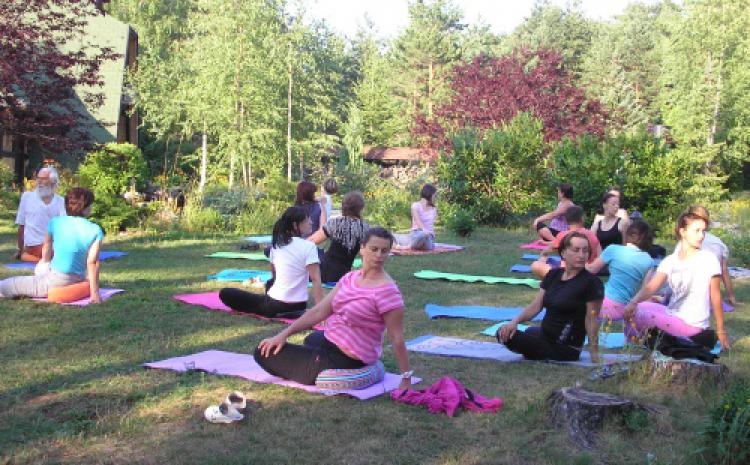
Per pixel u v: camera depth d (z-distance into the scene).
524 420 4.93
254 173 38.16
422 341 7.25
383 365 6.12
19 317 7.79
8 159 23.97
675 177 18.55
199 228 17.33
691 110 43.69
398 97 62.50
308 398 5.32
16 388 5.49
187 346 6.81
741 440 4.16
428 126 37.53
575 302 6.38
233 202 19.09
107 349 6.66
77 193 8.65
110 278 10.47
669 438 4.61
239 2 33.44
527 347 6.45
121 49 29.14
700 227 6.46
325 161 43.91
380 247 5.32
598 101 36.59
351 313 5.39
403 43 64.88
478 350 6.88
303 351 5.52
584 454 4.34
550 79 35.94
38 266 8.69
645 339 6.34
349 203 9.90
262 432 4.68
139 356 6.44
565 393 4.93
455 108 36.53
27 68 17.42
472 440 4.62
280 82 35.31
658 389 5.59
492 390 5.66
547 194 20.67
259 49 33.78
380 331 5.46
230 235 16.89
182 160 37.81
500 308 9.09
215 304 8.63
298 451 4.40
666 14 78.50
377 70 63.78
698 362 5.66
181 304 8.68
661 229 18.36
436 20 64.94
